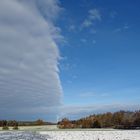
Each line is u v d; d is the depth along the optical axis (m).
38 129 84.88
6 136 57.59
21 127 92.75
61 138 53.22
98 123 101.38
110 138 52.34
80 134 60.56
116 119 100.81
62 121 104.50
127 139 50.38
